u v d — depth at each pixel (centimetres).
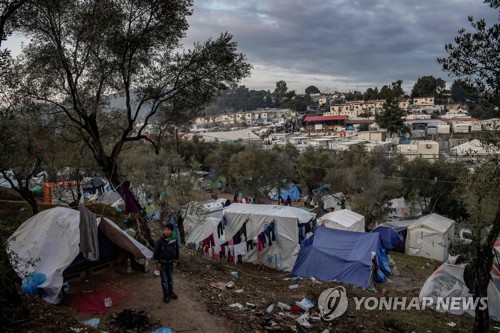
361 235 1622
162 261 820
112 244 998
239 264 1698
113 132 1450
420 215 3244
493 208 1282
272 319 819
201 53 1149
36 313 676
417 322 1011
